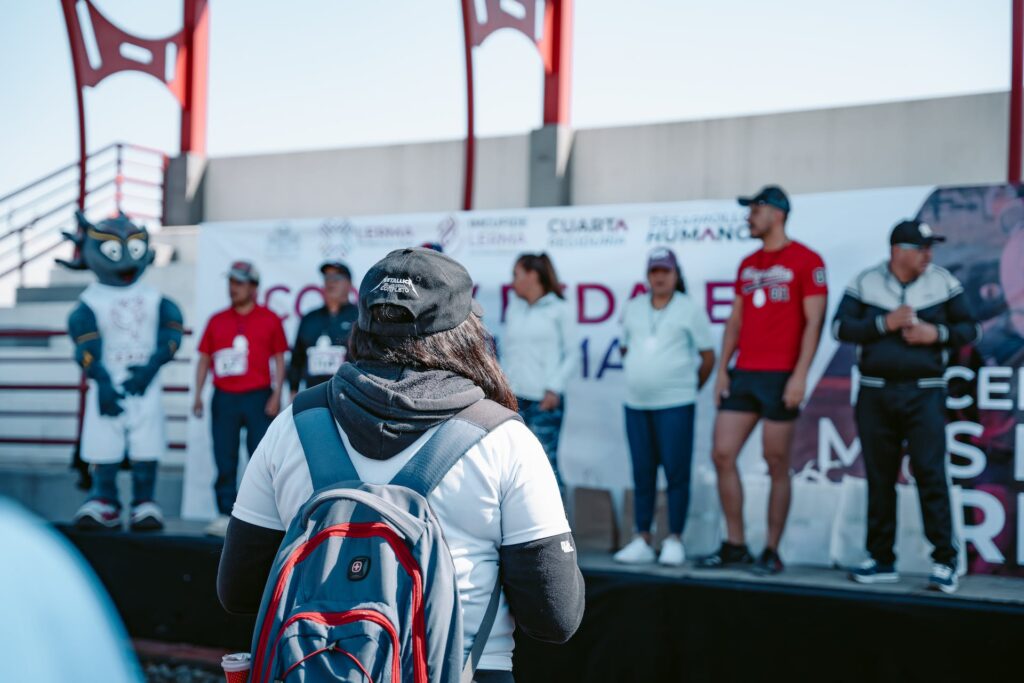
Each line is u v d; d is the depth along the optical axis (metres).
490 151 8.92
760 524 5.06
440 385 1.56
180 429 7.49
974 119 7.34
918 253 4.45
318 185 9.62
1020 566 4.52
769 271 4.79
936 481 4.24
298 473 1.55
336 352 5.73
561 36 7.52
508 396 1.68
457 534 1.48
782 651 4.13
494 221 5.72
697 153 8.20
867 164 7.68
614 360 5.44
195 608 5.34
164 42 8.32
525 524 1.50
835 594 4.06
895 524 4.43
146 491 5.76
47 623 1.42
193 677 5.09
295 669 1.32
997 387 4.59
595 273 5.49
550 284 5.36
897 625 3.93
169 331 5.88
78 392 8.02
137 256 5.87
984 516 4.59
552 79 7.77
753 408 4.81
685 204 5.30
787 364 4.72
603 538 5.44
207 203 9.92
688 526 5.22
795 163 7.90
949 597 3.97
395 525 1.41
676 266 5.08
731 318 4.95
